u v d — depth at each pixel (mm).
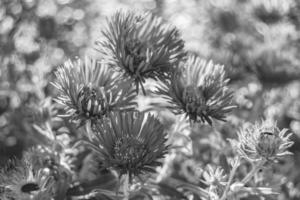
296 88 615
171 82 317
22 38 589
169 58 320
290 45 637
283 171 482
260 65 540
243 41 646
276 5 634
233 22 688
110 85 318
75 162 382
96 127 301
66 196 353
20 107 489
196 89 319
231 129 422
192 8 689
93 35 604
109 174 365
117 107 314
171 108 319
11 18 585
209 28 688
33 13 605
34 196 323
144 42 328
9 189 331
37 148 371
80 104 307
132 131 300
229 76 510
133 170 297
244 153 323
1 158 463
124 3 662
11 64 533
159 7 662
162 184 368
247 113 482
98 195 351
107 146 298
